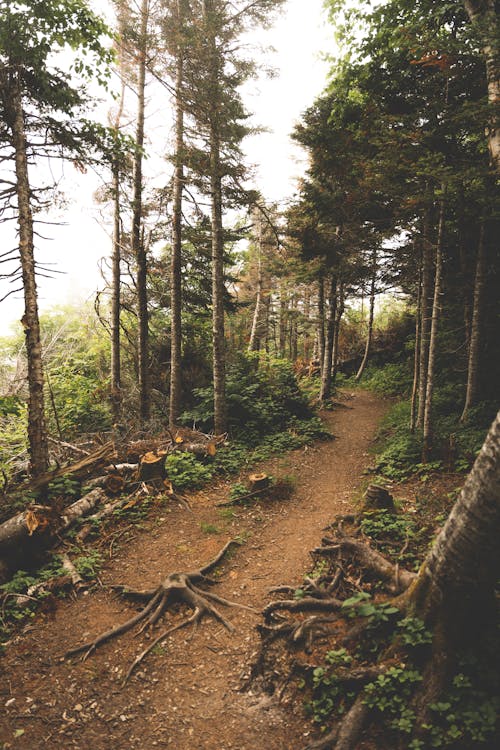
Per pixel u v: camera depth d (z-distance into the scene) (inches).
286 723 145.6
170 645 184.4
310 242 503.8
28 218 269.0
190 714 152.2
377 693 140.3
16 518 236.8
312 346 1216.2
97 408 548.4
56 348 661.9
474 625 139.9
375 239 431.2
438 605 143.2
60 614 203.5
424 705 132.6
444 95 315.3
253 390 521.7
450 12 313.9
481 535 125.1
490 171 255.4
